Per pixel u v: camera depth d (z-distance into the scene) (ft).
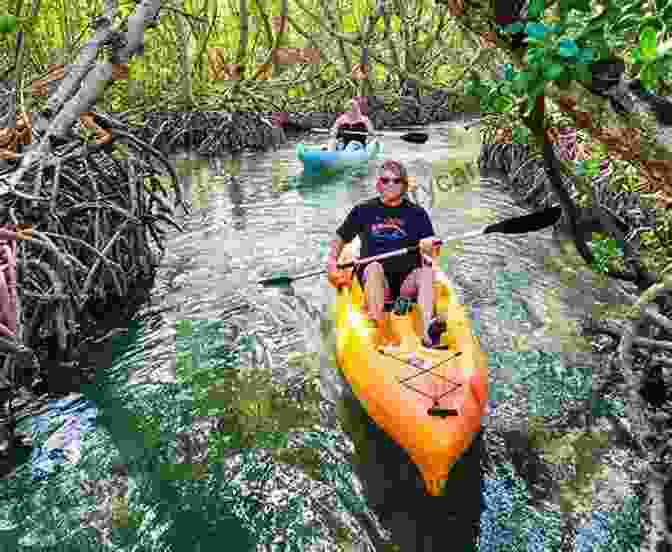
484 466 11.62
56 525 10.71
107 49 18.43
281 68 68.18
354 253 18.37
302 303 18.92
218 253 23.86
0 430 13.17
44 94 26.53
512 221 14.70
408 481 11.31
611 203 21.59
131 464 12.13
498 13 6.75
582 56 6.03
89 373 15.46
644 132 6.25
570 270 21.06
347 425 12.87
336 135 40.75
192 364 15.69
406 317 13.60
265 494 11.21
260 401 13.97
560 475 11.32
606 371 14.52
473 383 11.59
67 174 19.75
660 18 6.51
